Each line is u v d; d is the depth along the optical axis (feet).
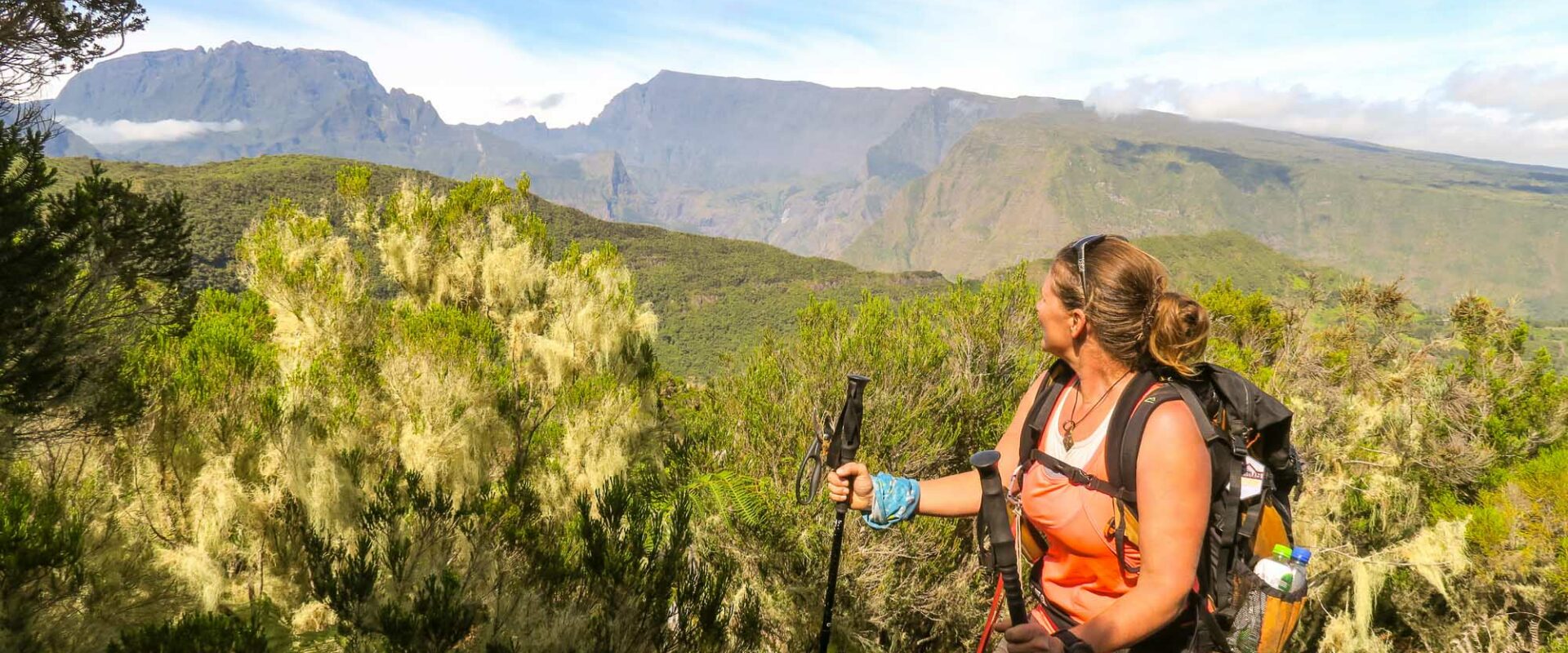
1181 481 5.25
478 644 10.28
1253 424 5.46
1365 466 30.53
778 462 18.92
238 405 14.47
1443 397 34.01
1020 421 7.08
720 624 11.56
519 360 22.53
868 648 18.13
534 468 18.92
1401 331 42.04
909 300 23.06
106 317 12.03
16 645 8.41
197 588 11.89
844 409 7.43
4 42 15.33
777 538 17.49
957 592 18.88
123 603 9.95
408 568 10.98
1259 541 5.55
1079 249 5.89
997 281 22.48
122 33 16.56
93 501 11.32
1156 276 5.59
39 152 11.17
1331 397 32.89
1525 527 22.15
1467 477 30.94
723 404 21.06
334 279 20.99
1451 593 24.27
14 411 10.73
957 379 20.88
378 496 12.39
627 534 11.29
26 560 8.39
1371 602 24.35
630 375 23.22
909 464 18.70
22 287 10.55
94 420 12.03
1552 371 40.68
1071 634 5.31
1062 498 5.85
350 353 20.06
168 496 13.74
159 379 13.88
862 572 18.29
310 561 11.22
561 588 11.05
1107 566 5.76
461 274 23.80
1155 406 5.38
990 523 5.92
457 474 17.51
